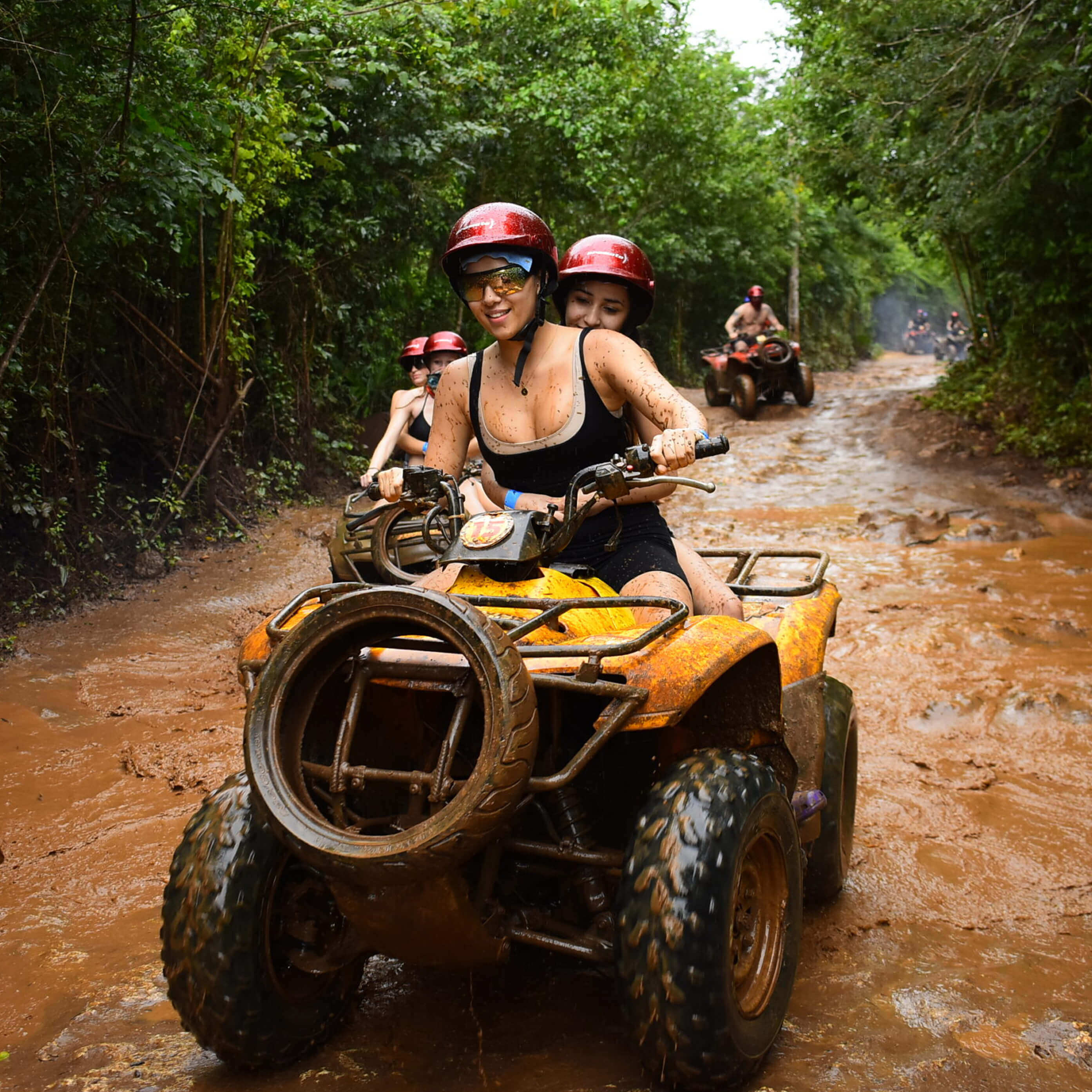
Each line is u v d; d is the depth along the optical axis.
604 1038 2.59
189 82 7.09
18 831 4.02
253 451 10.44
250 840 2.43
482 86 12.83
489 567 2.67
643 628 2.62
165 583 7.77
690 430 2.53
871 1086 2.38
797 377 16.25
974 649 6.31
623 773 2.84
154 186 6.78
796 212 31.94
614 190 15.91
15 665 6.02
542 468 2.97
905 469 12.27
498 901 2.47
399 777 2.27
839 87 11.82
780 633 3.23
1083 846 3.87
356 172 11.26
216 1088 2.46
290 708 2.36
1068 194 11.52
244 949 2.38
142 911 3.42
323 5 8.88
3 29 5.81
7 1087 2.49
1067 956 3.09
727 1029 2.18
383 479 3.04
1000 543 9.32
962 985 2.89
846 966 3.02
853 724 3.67
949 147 10.27
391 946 2.29
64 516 7.22
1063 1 9.63
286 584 7.80
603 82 14.23
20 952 3.15
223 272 8.64
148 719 5.29
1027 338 13.45
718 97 21.22
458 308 14.99
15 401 7.02
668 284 29.17
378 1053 2.58
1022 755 4.81
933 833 4.00
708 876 2.18
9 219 6.40
